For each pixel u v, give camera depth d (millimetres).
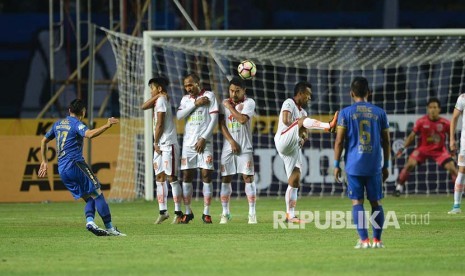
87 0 82312
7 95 82688
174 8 83812
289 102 42750
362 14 89438
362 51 74062
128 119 66000
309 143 67938
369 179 30672
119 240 35625
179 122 66438
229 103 43781
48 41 83375
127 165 65625
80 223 45875
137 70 66125
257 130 67688
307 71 78438
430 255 29750
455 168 63188
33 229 41875
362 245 31703
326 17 89312
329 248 31969
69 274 26047
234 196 67438
